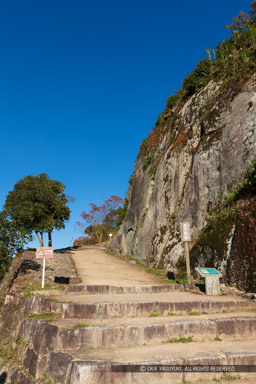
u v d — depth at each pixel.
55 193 28.03
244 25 21.91
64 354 5.00
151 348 5.30
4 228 14.02
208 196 14.21
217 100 16.56
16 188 28.20
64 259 18.58
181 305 7.14
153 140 26.42
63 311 6.52
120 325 5.77
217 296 8.62
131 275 14.26
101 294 9.00
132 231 24.00
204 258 11.75
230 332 5.96
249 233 9.50
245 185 11.59
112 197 49.16
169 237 16.73
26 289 9.88
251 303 7.66
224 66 18.33
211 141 15.23
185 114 20.17
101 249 31.72
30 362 5.66
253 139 12.55
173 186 18.31
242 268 9.34
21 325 7.30
